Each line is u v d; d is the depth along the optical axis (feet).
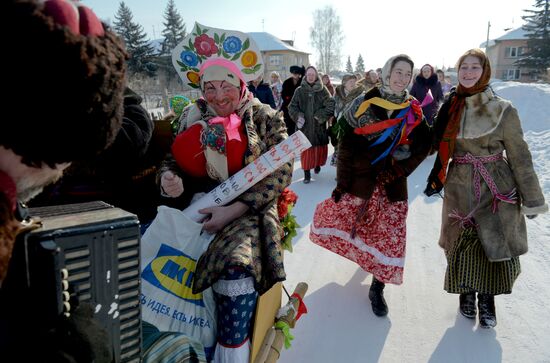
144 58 86.84
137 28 88.99
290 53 146.61
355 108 9.38
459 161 8.91
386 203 9.32
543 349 8.16
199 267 5.51
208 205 6.26
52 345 2.34
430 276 11.19
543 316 9.23
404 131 9.12
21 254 2.38
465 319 9.21
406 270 11.56
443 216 9.37
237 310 5.41
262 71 6.87
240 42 6.67
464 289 8.70
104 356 2.53
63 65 1.89
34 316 2.44
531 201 8.33
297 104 20.83
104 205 3.19
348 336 8.66
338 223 9.99
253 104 7.04
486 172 8.60
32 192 2.37
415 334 8.72
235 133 6.50
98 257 2.69
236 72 6.74
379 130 9.05
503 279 8.49
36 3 1.90
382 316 9.33
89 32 2.06
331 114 20.89
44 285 2.43
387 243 9.28
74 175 6.39
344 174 9.56
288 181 6.49
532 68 134.92
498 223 8.48
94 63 2.01
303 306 7.61
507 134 8.36
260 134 6.84
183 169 6.86
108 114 2.16
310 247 12.98
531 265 11.65
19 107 1.86
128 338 2.94
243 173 6.27
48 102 1.90
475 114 8.54
